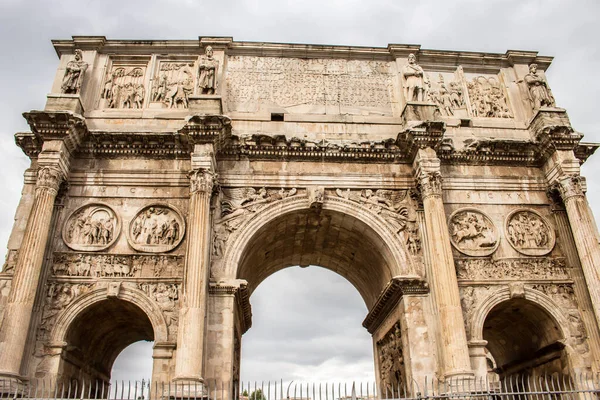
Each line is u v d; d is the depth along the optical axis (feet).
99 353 70.28
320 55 77.92
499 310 66.33
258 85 74.33
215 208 64.03
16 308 52.60
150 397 53.42
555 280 63.57
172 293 59.06
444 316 56.39
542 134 68.08
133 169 65.87
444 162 69.97
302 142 67.26
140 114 69.97
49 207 58.49
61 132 61.77
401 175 68.39
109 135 65.16
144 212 63.93
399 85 75.97
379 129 71.67
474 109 75.72
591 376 58.65
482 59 78.79
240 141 66.80
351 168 68.59
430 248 61.11
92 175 65.16
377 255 69.31
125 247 61.72
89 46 74.08
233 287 59.47
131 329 69.67
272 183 66.69
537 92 73.97
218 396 54.95
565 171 65.98
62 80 70.59
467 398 51.31
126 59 74.95
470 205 67.77
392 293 64.18
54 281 58.75
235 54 76.69
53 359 54.80
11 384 49.52
